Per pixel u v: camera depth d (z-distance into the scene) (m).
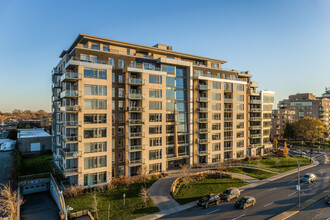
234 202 31.05
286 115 102.06
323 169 50.09
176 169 46.16
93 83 35.38
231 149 54.81
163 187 35.81
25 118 194.25
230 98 55.50
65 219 25.52
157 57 48.06
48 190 41.78
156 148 41.94
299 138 96.50
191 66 48.28
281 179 42.38
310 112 104.94
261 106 63.62
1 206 30.92
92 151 35.12
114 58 39.91
